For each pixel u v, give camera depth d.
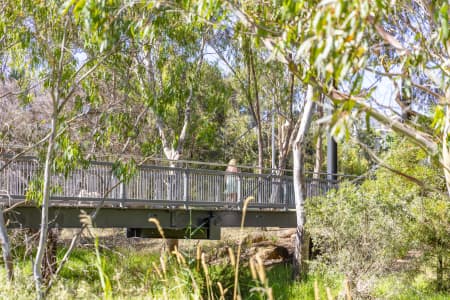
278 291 14.50
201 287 10.21
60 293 8.16
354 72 5.16
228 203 15.76
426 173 14.19
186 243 18.33
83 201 12.55
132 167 11.94
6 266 9.32
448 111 5.78
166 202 14.24
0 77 13.41
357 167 29.00
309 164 38.66
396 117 6.04
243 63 24.78
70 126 12.01
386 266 13.55
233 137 34.69
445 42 5.54
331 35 4.87
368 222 13.61
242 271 11.82
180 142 20.78
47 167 10.22
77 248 14.83
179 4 6.68
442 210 14.07
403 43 6.39
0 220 10.74
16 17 11.11
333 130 5.14
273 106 28.50
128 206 13.63
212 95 21.89
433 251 14.32
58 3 10.67
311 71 5.69
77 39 12.34
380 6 4.99
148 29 7.73
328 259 14.77
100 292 9.04
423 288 14.76
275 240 21.03
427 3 5.98
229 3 6.14
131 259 14.40
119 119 12.56
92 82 12.59
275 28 6.33
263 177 17.12
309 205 14.77
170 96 13.14
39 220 12.40
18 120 14.40
